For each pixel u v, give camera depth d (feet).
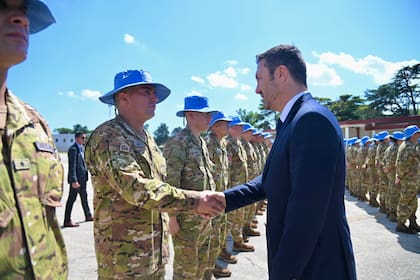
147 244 6.84
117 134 6.78
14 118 4.12
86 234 18.94
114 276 6.63
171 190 6.53
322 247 5.17
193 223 9.82
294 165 5.07
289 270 4.85
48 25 5.03
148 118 7.54
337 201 5.35
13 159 3.89
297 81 6.07
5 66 4.04
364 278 13.15
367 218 25.32
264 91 6.38
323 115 5.20
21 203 3.82
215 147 14.20
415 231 20.45
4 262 3.57
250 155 23.27
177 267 10.02
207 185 10.87
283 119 6.05
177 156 10.27
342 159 5.32
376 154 29.32
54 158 4.54
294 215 4.84
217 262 15.06
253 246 17.12
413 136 20.79
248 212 19.88
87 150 7.14
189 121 11.13
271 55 6.24
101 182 6.89
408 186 20.38
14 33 3.91
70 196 20.66
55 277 4.20
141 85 7.32
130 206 6.74
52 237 4.32
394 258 15.58
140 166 6.97
